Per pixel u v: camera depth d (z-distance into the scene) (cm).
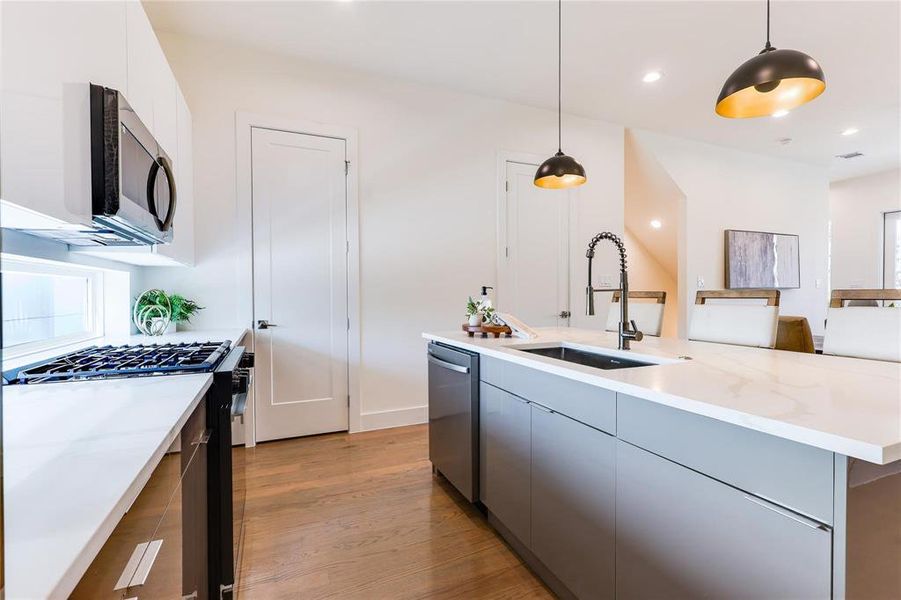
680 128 454
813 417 87
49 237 155
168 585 90
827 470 81
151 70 184
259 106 305
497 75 340
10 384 125
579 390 143
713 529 101
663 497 114
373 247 341
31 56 89
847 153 539
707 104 395
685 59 315
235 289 301
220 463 139
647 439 118
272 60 308
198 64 289
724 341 213
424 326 358
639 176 509
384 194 344
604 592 133
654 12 261
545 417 160
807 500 84
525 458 172
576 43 294
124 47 149
